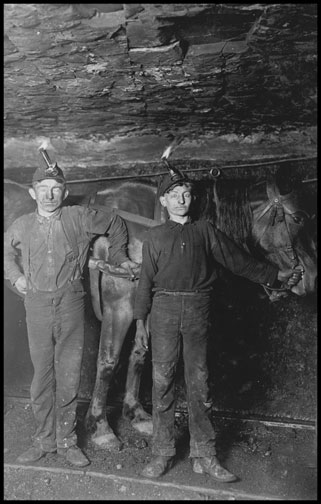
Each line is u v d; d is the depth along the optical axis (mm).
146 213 4449
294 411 4852
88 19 2840
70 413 4027
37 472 3906
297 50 3211
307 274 4262
